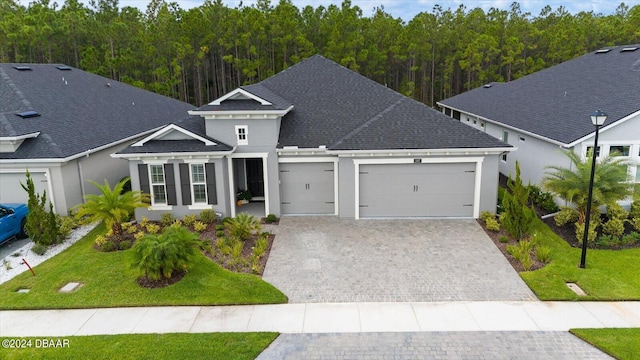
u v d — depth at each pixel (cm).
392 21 5166
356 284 1227
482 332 988
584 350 918
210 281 1225
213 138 1748
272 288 1196
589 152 1581
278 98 1919
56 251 1505
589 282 1193
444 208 1755
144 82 4603
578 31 4878
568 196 1472
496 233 1580
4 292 1197
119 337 980
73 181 1805
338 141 1752
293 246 1503
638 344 926
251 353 918
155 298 1147
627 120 1631
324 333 994
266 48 4641
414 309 1091
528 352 914
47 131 1827
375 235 1590
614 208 1490
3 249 1534
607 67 2241
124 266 1314
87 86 2575
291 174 1806
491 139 1686
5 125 1728
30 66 2433
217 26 4600
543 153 1908
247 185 2020
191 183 1702
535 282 1205
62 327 1029
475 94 3328
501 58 4994
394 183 1736
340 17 4562
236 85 5112
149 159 1677
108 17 5641
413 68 4744
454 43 5112
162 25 4719
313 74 2169
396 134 1728
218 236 1577
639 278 1216
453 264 1341
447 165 1705
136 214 1730
